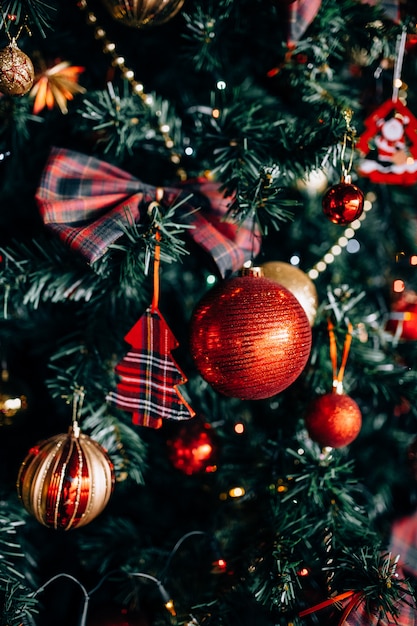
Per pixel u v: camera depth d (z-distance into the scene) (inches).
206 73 30.5
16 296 28.5
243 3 28.0
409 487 33.7
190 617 26.7
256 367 23.9
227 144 27.1
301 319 24.4
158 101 28.8
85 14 28.7
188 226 25.4
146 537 30.4
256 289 24.2
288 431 30.0
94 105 28.1
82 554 30.2
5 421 29.1
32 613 28.6
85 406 28.3
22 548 29.3
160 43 30.0
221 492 30.0
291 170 27.2
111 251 25.7
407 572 29.9
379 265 34.1
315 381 29.7
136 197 26.0
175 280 31.7
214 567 27.9
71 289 27.1
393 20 27.2
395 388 30.5
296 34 26.4
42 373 32.5
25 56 24.7
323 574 27.2
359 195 25.4
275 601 25.5
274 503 28.2
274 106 30.2
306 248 32.9
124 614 28.0
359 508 28.8
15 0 24.8
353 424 27.0
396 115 27.5
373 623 25.7
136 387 25.4
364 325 30.5
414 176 28.5
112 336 29.2
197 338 24.4
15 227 30.8
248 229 26.6
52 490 25.0
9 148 29.5
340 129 25.9
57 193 26.0
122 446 28.8
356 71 30.0
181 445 28.4
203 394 31.7
